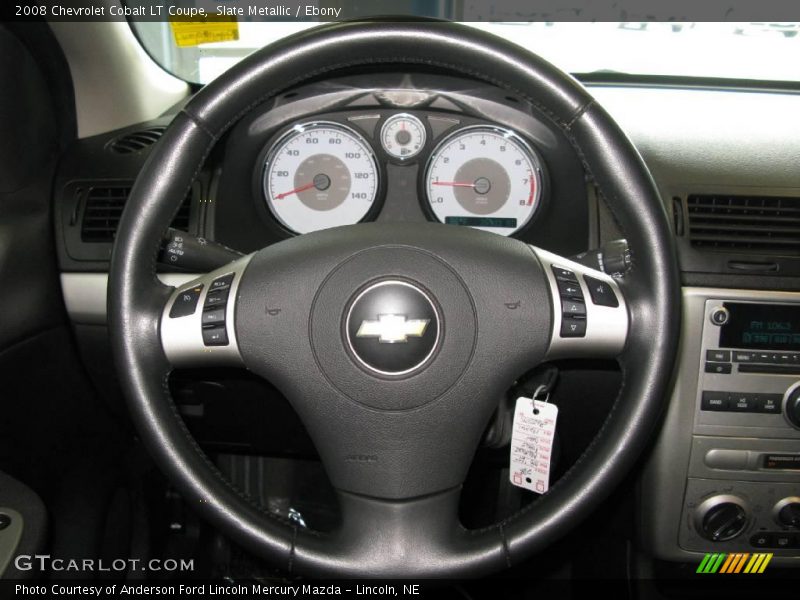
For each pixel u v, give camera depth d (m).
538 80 0.77
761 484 1.17
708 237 1.14
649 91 1.45
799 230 1.14
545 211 1.22
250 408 1.32
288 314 0.81
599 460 0.82
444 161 1.23
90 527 1.35
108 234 1.24
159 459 0.82
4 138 1.13
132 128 1.37
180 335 0.82
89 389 1.41
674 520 1.21
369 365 0.80
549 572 1.61
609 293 0.82
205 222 1.22
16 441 1.19
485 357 0.81
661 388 0.80
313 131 1.22
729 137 1.25
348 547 0.84
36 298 1.19
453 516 0.85
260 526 0.82
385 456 0.82
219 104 0.78
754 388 1.13
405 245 0.82
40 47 1.24
